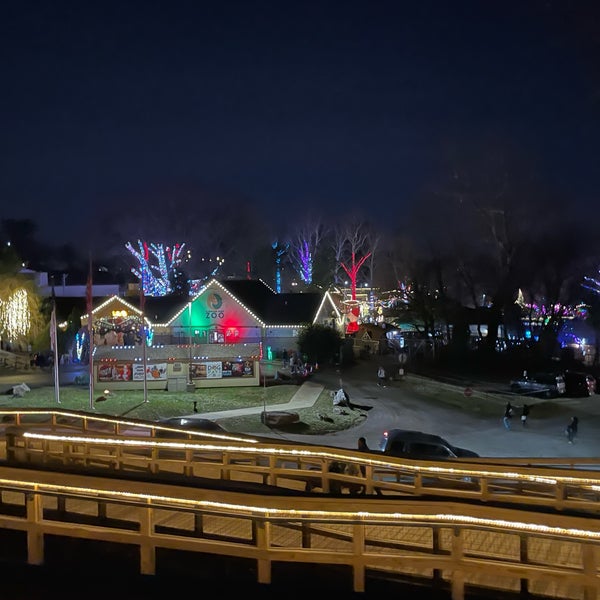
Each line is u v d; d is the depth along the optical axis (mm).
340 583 9641
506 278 71562
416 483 13820
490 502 13320
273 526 12164
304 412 41781
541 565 9320
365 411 44688
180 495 9141
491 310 73438
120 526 11352
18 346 66312
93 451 17922
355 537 9133
